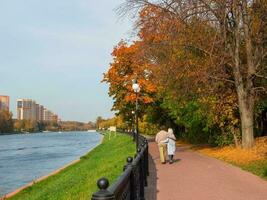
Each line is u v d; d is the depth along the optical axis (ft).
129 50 146.41
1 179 105.81
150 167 67.62
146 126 244.83
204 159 79.82
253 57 80.48
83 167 97.91
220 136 95.66
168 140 73.97
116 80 148.77
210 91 85.40
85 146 279.08
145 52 90.53
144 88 143.23
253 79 83.51
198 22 77.15
